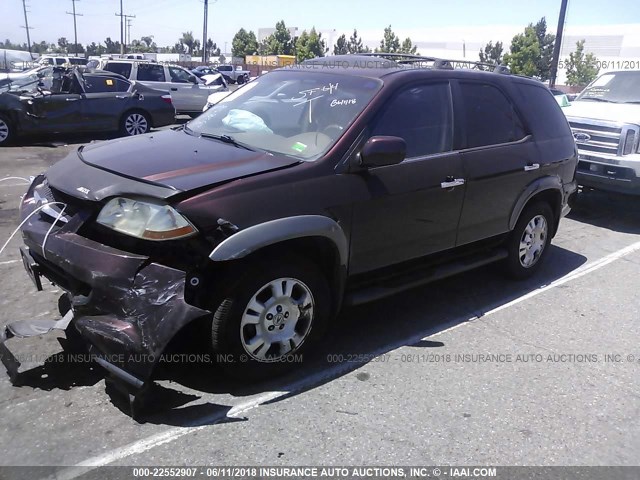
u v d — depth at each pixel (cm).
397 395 347
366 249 382
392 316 457
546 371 386
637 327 464
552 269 595
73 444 288
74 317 313
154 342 287
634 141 773
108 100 1316
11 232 619
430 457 295
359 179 367
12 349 364
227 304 314
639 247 694
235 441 297
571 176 573
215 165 337
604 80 961
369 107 384
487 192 460
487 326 450
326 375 364
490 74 494
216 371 359
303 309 352
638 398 361
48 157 1116
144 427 303
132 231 301
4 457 276
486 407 341
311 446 297
